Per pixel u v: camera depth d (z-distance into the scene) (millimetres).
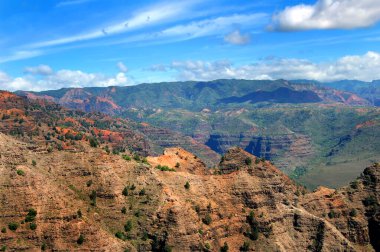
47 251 162875
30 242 162750
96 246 168875
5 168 179500
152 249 188375
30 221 166500
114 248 173875
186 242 188375
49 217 169000
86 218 179375
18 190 171500
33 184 175875
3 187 171500
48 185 181375
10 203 168125
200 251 190000
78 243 167500
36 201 171125
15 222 164875
